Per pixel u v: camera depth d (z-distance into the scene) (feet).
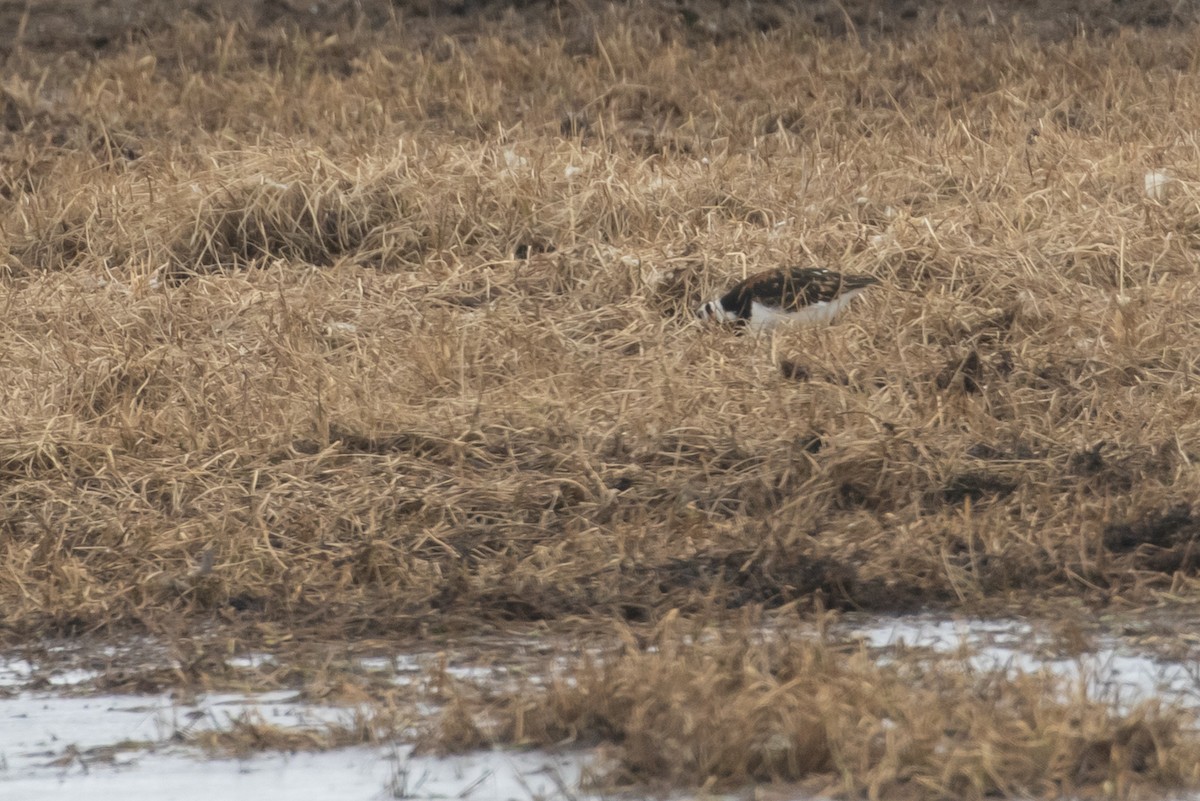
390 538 71.46
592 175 122.01
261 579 68.49
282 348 95.09
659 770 46.91
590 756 49.21
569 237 114.73
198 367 92.07
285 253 118.42
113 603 67.00
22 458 81.30
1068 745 45.93
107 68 163.02
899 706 48.60
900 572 66.23
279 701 56.44
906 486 74.38
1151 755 46.03
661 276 105.50
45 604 67.00
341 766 49.65
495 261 111.04
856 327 95.04
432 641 62.13
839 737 46.73
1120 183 119.44
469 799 46.47
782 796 45.34
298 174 122.01
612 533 71.46
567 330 98.43
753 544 68.90
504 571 68.28
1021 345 92.68
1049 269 104.12
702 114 150.51
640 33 172.65
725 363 90.33
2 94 152.15
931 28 174.40
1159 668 55.77
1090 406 84.38
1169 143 129.29
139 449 82.07
